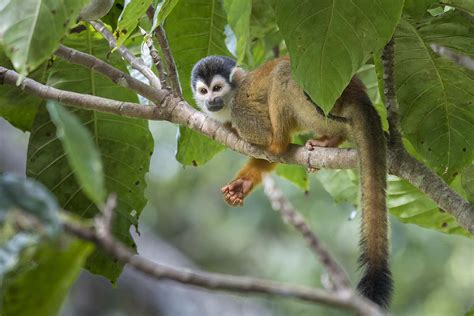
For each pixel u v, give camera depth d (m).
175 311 24.06
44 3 7.48
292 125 11.55
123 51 10.84
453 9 9.91
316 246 6.66
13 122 11.59
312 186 22.58
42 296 6.04
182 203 25.91
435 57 10.18
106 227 5.52
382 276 9.34
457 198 9.25
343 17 8.73
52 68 11.35
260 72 12.25
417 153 10.91
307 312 22.89
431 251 22.16
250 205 24.77
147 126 11.38
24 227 5.49
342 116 10.60
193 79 13.02
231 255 24.50
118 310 23.98
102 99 10.16
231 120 12.39
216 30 12.50
